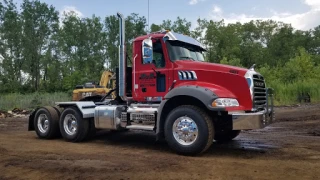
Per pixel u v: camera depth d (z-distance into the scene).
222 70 6.65
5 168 5.47
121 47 8.02
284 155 6.41
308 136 9.10
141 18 61.88
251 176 4.85
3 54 61.31
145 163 5.78
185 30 65.12
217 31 65.00
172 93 6.59
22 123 13.66
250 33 82.69
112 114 7.73
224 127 7.11
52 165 5.63
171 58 7.23
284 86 25.47
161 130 6.95
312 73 32.16
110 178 4.82
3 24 61.31
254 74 6.62
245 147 7.41
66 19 67.69
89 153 6.79
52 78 62.59
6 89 55.69
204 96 6.22
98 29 68.31
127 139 8.90
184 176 4.89
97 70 64.94
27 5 63.72
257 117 6.05
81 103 8.39
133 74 7.74
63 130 8.62
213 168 5.37
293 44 76.25
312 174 4.91
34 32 64.06
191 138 6.43
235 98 6.44
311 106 19.41
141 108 7.40
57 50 65.31
